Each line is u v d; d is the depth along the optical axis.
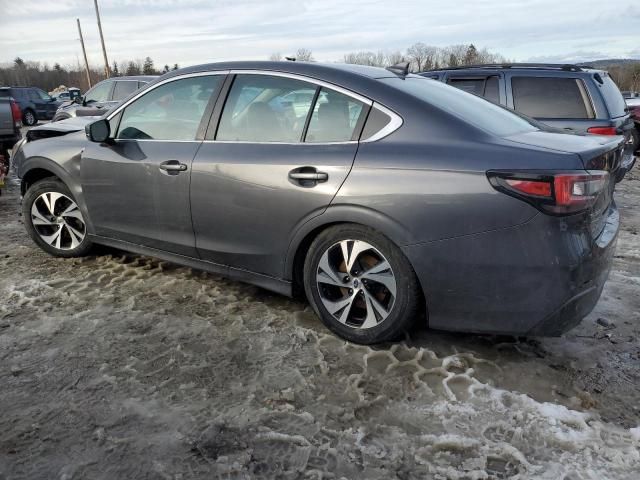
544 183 2.38
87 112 7.78
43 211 4.29
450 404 2.44
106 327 3.15
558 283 2.44
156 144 3.54
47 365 2.74
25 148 4.32
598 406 2.45
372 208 2.69
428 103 2.80
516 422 2.32
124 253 4.42
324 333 3.09
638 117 11.18
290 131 3.07
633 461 2.09
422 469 2.07
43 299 3.52
